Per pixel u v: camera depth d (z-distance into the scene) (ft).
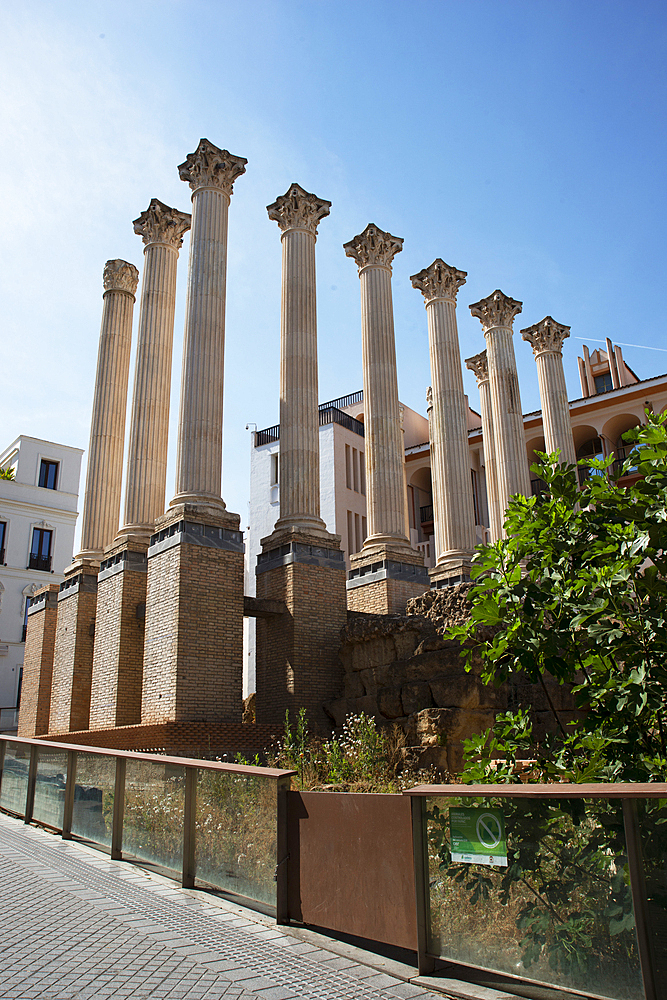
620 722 20.03
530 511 23.40
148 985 15.37
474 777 20.97
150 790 27.48
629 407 122.52
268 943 18.45
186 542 57.82
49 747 37.01
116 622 67.21
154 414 74.74
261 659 64.49
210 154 70.59
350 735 46.34
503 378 90.99
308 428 70.44
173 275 80.89
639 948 12.85
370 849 18.35
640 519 21.11
